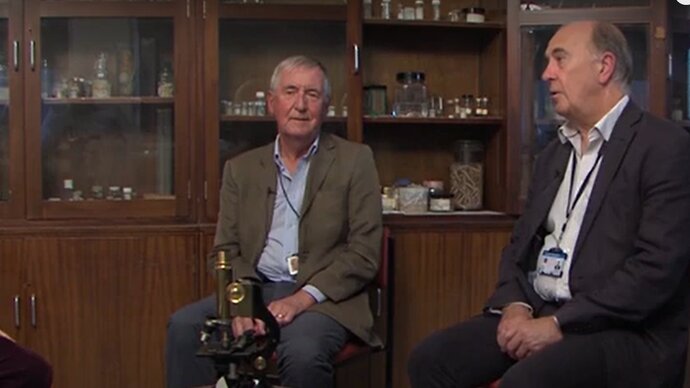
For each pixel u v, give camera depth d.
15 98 3.10
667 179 2.10
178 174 3.18
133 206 3.17
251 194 2.81
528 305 2.33
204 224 3.17
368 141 3.60
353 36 3.25
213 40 3.17
